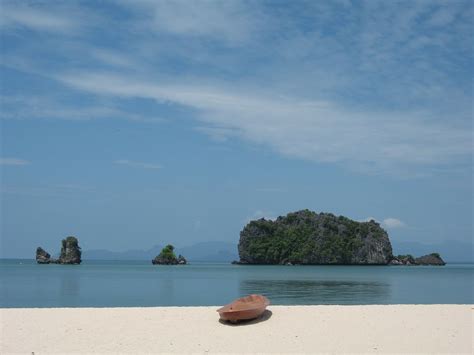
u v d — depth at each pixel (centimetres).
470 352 2091
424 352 2086
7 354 2042
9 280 8219
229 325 2462
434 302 4809
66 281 7988
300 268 17325
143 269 14888
